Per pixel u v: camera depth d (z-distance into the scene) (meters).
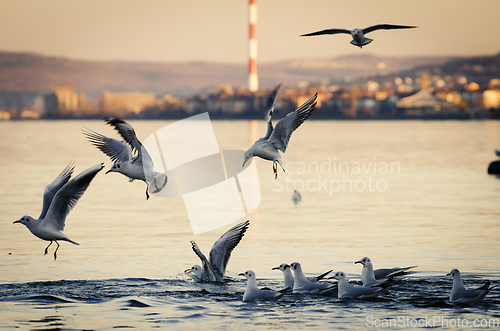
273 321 17.09
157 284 20.92
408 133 167.62
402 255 24.77
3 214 35.28
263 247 26.58
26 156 84.25
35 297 19.36
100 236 29.09
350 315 17.56
